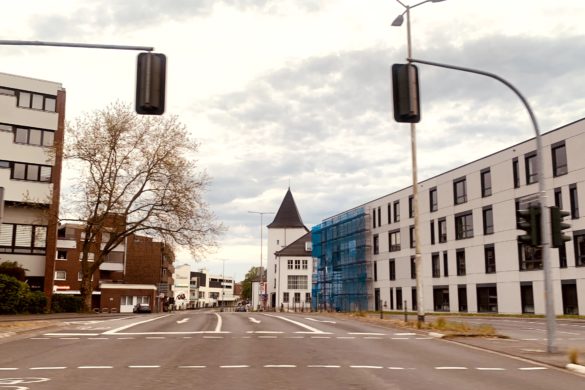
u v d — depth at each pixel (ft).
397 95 34.37
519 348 49.93
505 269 147.84
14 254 145.38
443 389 29.96
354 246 231.30
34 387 29.73
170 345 50.70
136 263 319.47
